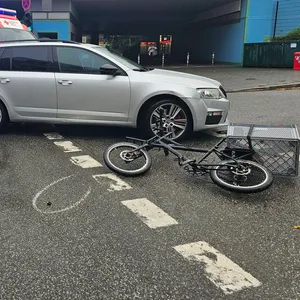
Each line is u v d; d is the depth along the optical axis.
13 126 7.46
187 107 6.09
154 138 5.13
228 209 3.89
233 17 24.59
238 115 8.55
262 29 23.28
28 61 6.44
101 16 31.36
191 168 4.62
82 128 7.30
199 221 3.63
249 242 3.26
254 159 4.55
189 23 32.47
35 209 3.88
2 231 3.43
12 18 10.70
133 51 35.47
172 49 35.53
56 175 4.82
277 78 16.14
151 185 4.53
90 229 3.48
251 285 2.69
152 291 2.63
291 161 4.45
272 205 3.99
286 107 9.49
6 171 4.96
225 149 4.61
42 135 6.79
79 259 3.01
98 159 5.46
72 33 24.91
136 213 3.79
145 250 3.13
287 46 20.84
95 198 4.14
